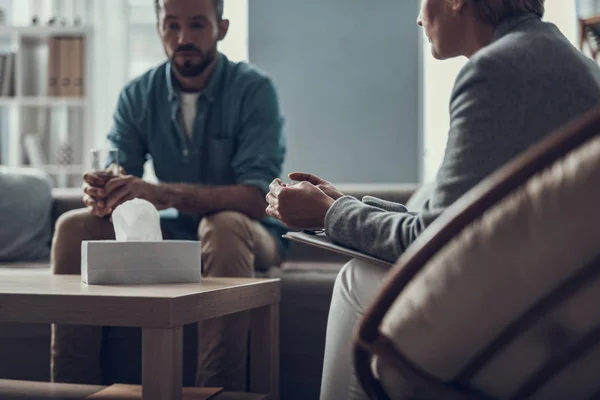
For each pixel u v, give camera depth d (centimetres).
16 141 418
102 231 192
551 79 100
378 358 74
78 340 184
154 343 112
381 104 424
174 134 239
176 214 232
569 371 68
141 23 458
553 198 63
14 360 208
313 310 210
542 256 64
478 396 71
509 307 66
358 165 426
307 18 428
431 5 119
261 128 233
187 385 204
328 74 427
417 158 422
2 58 410
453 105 103
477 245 66
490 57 101
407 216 107
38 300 117
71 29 402
